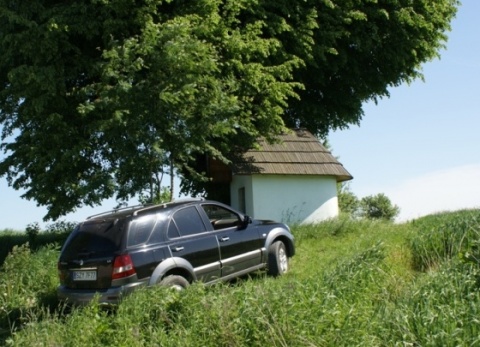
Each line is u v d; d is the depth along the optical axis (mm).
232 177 21344
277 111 18312
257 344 5609
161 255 9047
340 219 17422
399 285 7730
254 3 18812
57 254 12836
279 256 11461
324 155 20750
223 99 15977
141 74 15773
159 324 6625
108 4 16094
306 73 24750
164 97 14211
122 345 6129
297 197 19609
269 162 19594
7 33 16266
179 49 14617
